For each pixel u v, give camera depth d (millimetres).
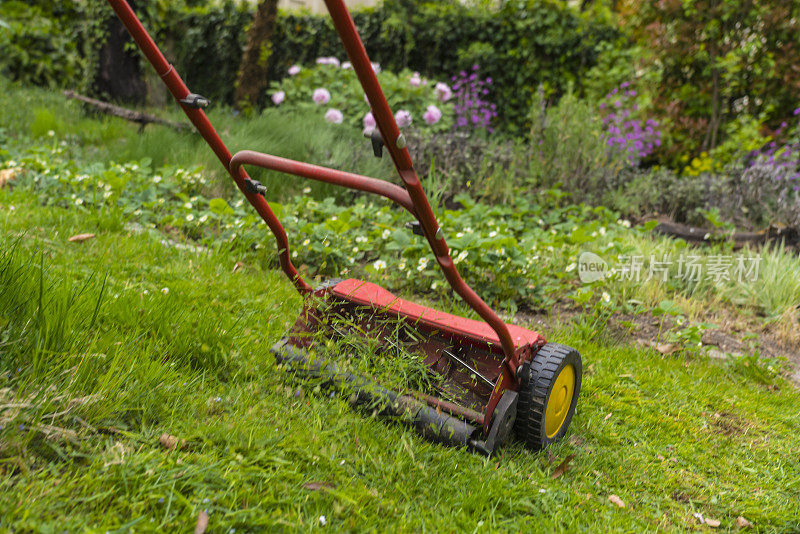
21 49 11219
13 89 10328
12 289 2654
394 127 1752
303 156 6906
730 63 9031
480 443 2537
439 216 5441
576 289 4977
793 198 7348
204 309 3373
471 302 2262
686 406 3484
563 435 3021
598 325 4348
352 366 2754
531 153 8016
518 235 6129
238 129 7988
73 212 4891
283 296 4051
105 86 10000
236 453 2260
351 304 2986
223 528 1879
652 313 4629
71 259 3922
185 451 2260
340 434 2521
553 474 2646
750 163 8500
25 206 4914
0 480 1878
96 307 2695
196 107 2268
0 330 2436
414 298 4535
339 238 4883
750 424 3383
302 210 5582
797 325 4844
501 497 2342
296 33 11922
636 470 2809
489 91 11281
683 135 9836
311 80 9758
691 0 9273
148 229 4895
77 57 11492
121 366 2539
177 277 4023
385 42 11562
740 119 9172
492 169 7625
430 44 11438
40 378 2262
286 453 2332
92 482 1916
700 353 4262
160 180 5809
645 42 10203
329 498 2131
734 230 7074
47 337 2412
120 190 5312
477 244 4559
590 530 2273
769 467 2984
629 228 6578
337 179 2105
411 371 2744
